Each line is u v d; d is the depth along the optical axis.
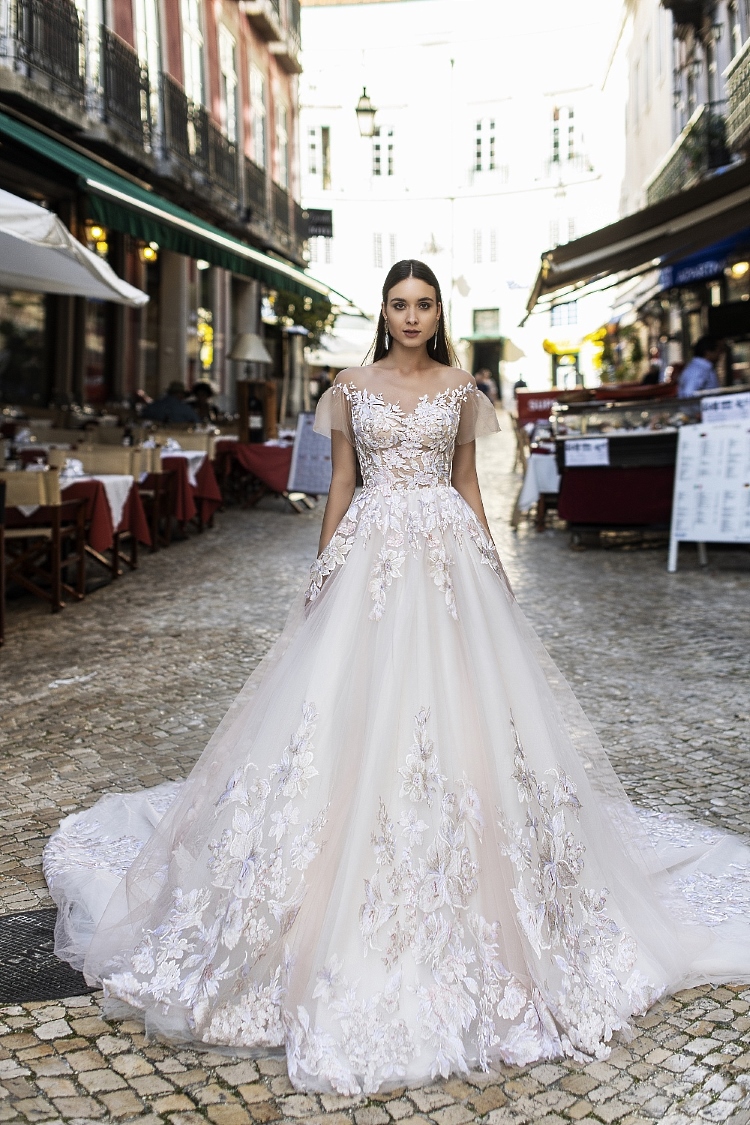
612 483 8.65
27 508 6.42
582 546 8.91
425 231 39.41
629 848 2.53
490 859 2.12
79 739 3.93
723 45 16.77
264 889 2.07
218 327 20.66
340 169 39.31
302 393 26.25
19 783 3.47
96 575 7.75
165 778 3.52
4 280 7.81
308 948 2.05
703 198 8.57
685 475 7.71
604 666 5.00
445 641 2.26
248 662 5.12
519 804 2.17
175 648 5.41
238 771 2.23
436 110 38.53
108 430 10.38
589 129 36.88
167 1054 2.01
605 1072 1.97
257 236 20.80
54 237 5.84
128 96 13.79
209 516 10.38
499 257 39.00
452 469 2.62
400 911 2.03
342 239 39.59
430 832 2.08
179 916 2.19
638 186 25.72
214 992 2.03
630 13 26.33
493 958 2.05
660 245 9.95
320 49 38.56
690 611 6.27
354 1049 1.92
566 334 38.91
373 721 2.14
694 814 3.23
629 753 3.79
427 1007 1.98
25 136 8.06
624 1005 2.14
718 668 4.94
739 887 2.74
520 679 2.35
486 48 37.62
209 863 2.19
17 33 11.01
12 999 2.19
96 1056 1.99
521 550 8.93
